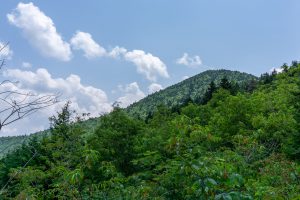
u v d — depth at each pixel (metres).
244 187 6.12
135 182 8.64
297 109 23.09
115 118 26.77
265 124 20.28
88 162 5.89
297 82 26.30
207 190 4.36
